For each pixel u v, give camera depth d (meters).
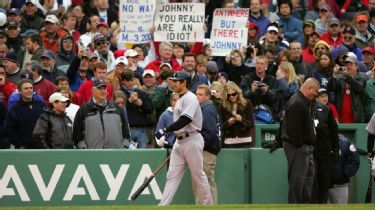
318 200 50.06
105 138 50.19
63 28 64.44
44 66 56.72
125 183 49.34
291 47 61.25
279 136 50.75
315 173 49.75
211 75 58.09
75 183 48.91
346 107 58.69
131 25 61.25
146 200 49.53
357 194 55.44
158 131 47.31
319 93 55.12
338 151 50.56
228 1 73.69
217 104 51.91
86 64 57.94
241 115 51.88
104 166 49.16
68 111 52.72
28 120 51.03
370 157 52.50
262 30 70.06
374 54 68.88
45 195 48.69
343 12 77.62
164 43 60.50
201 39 60.66
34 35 61.09
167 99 54.06
